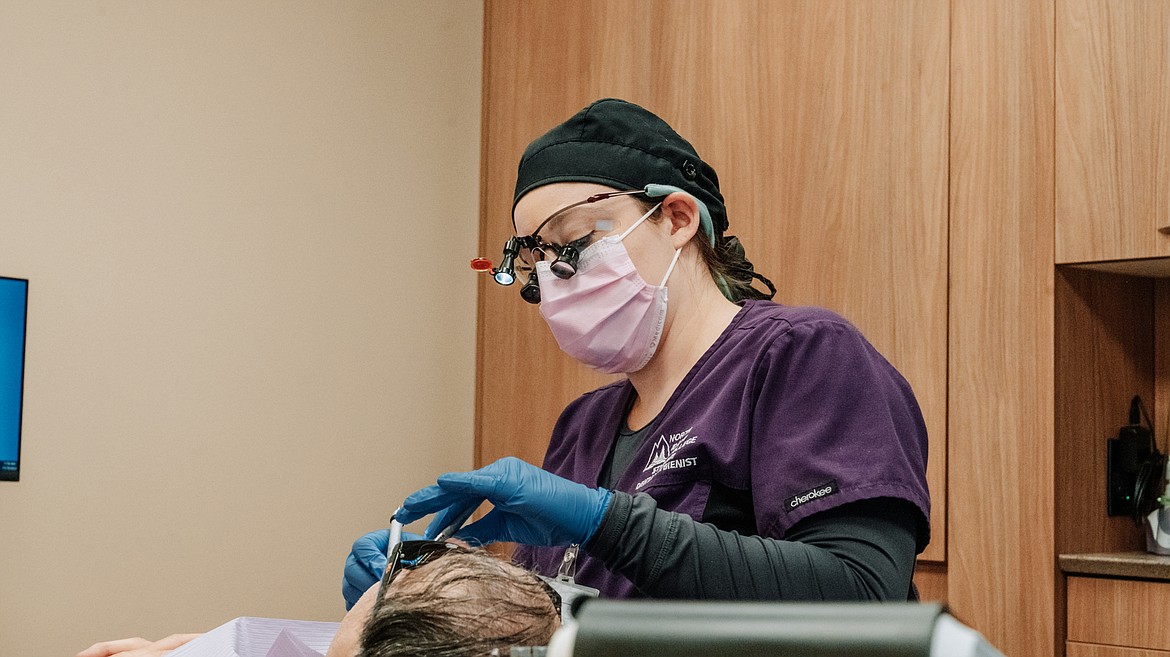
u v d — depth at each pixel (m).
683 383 1.19
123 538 2.74
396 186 3.33
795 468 1.02
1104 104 2.16
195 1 2.95
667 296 1.27
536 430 3.19
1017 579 2.21
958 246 2.36
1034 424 2.22
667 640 0.30
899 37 2.49
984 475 2.28
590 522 0.96
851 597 0.95
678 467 1.12
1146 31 2.10
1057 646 2.15
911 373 2.41
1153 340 2.40
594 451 1.33
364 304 3.23
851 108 2.56
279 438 3.03
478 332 3.39
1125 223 2.11
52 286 2.67
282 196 3.08
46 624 2.62
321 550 3.10
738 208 2.75
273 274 3.05
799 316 1.13
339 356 3.17
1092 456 2.27
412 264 3.34
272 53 3.09
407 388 3.31
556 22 3.25
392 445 3.26
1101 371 2.30
